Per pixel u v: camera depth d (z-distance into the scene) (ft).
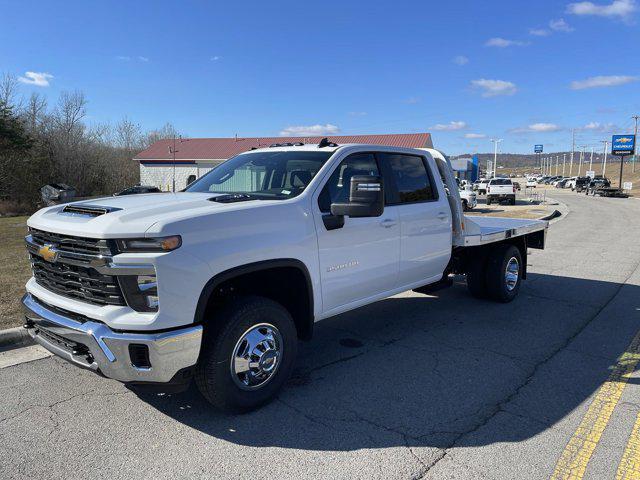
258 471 9.77
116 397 12.91
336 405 12.60
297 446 10.68
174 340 10.18
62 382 13.79
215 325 11.28
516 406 12.62
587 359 15.94
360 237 14.65
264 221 11.95
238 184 15.24
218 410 12.26
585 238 49.39
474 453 10.44
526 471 9.80
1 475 9.53
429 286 19.95
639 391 13.58
